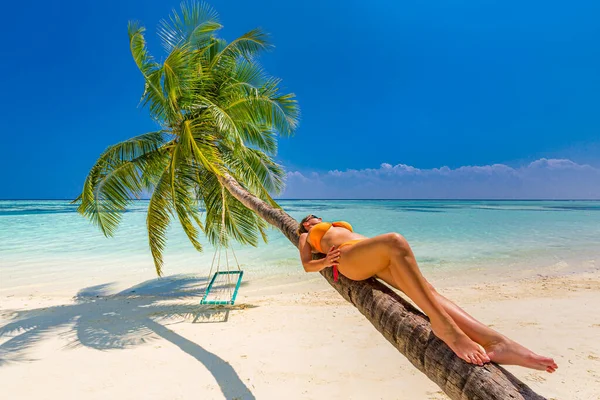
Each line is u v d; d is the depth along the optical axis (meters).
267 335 5.79
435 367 2.05
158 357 5.02
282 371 4.53
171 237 20.39
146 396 3.98
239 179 9.03
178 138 8.63
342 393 3.99
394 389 4.05
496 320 6.12
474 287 8.64
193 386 4.20
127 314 7.25
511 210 54.03
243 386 4.19
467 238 18.02
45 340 5.76
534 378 4.14
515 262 11.94
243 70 9.59
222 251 15.24
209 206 9.61
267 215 5.52
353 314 6.79
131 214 41.56
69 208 60.94
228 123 7.12
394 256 2.30
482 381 1.85
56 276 11.10
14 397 3.97
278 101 8.62
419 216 37.09
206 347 5.36
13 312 7.48
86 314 7.29
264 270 11.52
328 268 3.15
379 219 32.41
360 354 4.99
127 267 12.35
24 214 41.47
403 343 2.25
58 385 4.24
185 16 8.87
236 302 8.04
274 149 10.20
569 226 24.70
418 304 2.20
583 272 10.41
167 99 7.98
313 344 5.36
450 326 2.07
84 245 17.08
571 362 4.52
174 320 6.76
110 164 8.06
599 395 3.76
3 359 5.02
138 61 8.36
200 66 8.62
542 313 6.47
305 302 7.79
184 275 11.15
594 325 5.82
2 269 12.05
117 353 5.18
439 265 11.53
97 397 3.97
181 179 8.17
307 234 3.45
